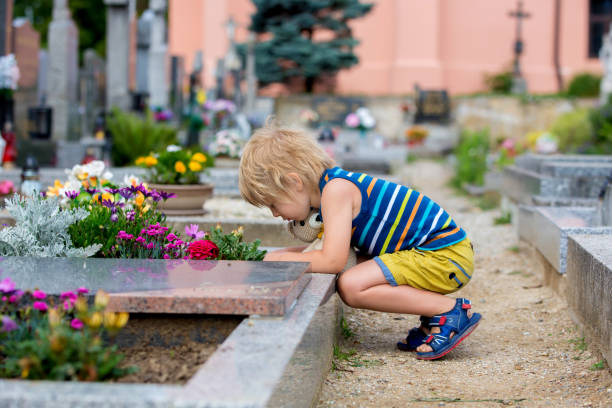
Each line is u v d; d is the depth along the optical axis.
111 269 2.48
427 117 19.34
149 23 15.88
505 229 7.39
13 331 1.97
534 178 6.29
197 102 14.38
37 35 11.21
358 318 3.79
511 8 23.14
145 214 3.38
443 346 3.02
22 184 5.72
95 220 3.15
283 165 2.77
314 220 3.01
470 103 19.17
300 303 2.31
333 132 16.38
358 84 23.17
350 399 2.55
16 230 2.96
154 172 5.67
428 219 2.95
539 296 4.42
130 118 9.91
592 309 3.23
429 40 22.02
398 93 21.98
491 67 23.03
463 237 3.01
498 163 12.17
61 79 10.79
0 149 7.69
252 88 16.97
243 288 2.21
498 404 2.54
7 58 9.12
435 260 2.93
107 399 1.47
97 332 2.06
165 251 2.99
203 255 2.79
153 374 1.94
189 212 5.23
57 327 1.76
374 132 19.64
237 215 6.01
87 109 11.65
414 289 2.97
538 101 18.86
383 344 3.33
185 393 1.51
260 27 21.36
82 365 1.72
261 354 1.78
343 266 2.82
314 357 2.27
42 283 2.24
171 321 2.17
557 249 4.22
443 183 12.98
